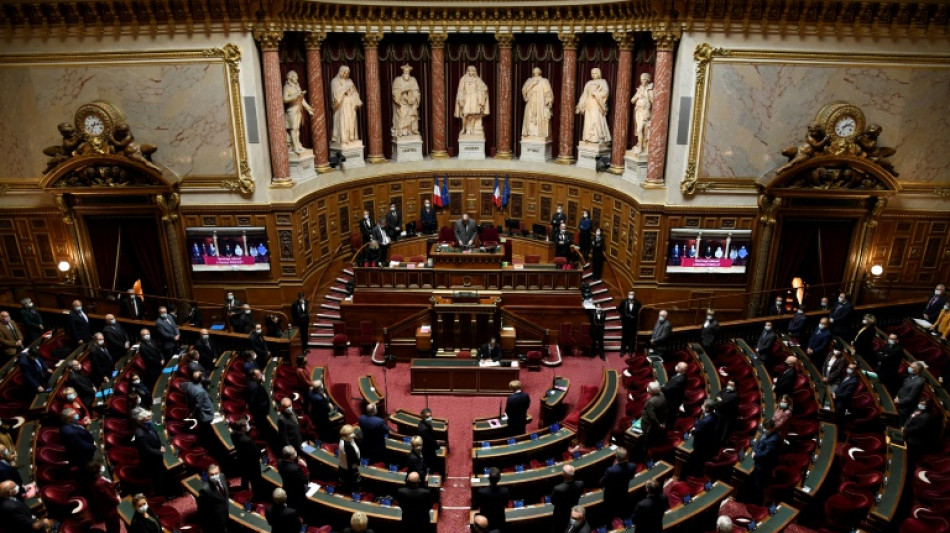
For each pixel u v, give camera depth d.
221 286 23.47
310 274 23.89
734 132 21.47
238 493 13.55
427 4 24.14
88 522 11.83
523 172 26.23
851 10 19.94
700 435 13.86
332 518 12.70
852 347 18.58
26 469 13.20
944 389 15.98
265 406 15.37
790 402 13.19
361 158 25.91
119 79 21.33
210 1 20.34
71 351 18.44
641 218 22.39
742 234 22.19
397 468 14.14
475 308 20.89
